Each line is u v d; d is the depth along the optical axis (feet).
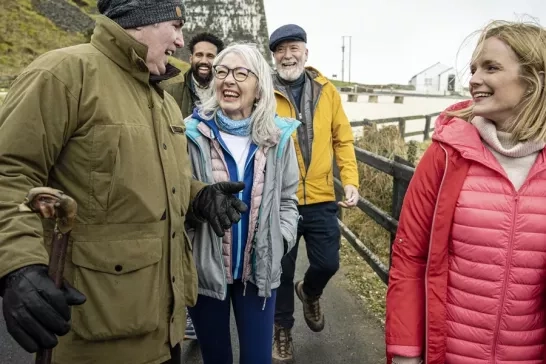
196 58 13.71
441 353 6.54
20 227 5.34
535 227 6.10
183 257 7.41
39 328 4.97
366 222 20.59
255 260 8.66
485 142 6.38
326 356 12.44
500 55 6.10
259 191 8.64
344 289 16.39
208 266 8.41
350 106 76.33
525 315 6.25
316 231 12.03
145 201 6.32
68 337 6.26
